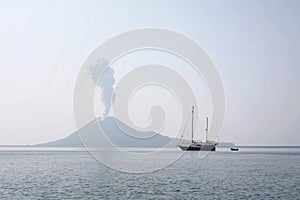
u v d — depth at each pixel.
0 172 83.62
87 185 61.06
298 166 105.31
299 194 53.56
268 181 67.69
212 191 55.44
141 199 49.06
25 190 55.66
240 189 57.59
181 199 49.19
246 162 123.50
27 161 126.12
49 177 72.75
